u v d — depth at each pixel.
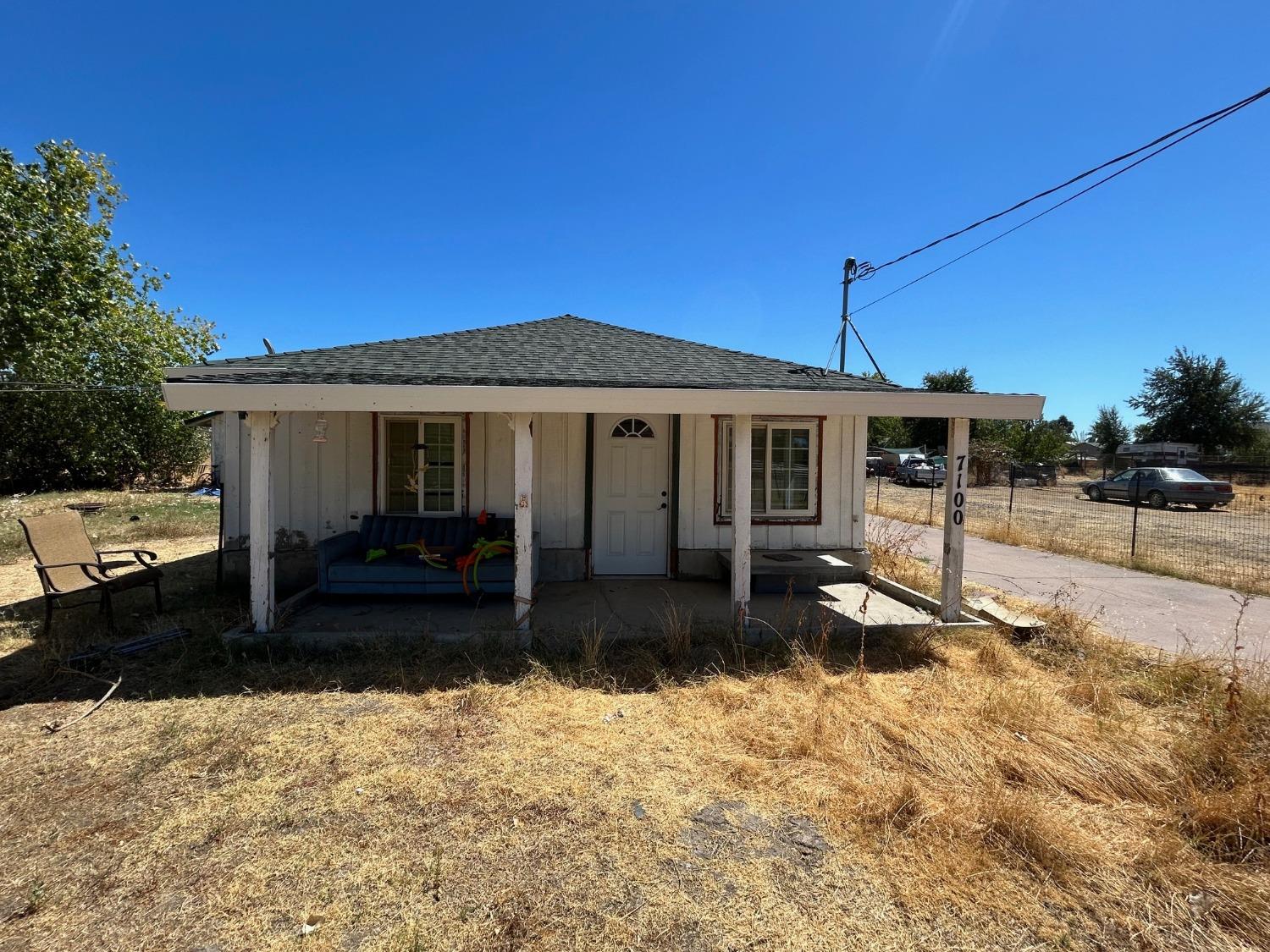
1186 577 9.14
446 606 6.54
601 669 4.93
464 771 3.41
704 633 5.64
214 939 2.23
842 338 16.52
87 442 19.55
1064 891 2.54
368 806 3.06
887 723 3.96
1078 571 9.70
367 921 2.33
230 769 3.39
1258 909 2.46
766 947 2.24
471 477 7.68
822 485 8.23
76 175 14.00
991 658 5.20
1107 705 4.30
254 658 5.02
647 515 8.10
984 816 2.96
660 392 5.13
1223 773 3.36
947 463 6.05
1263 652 5.55
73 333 14.73
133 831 2.84
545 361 6.51
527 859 2.70
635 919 2.36
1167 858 2.71
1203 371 37.28
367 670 4.82
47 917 2.32
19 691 4.41
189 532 11.79
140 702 4.26
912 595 6.87
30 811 2.99
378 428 7.51
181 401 4.83
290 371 5.69
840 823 2.96
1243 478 27.22
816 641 5.49
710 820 3.00
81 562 5.84
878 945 2.26
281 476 7.39
